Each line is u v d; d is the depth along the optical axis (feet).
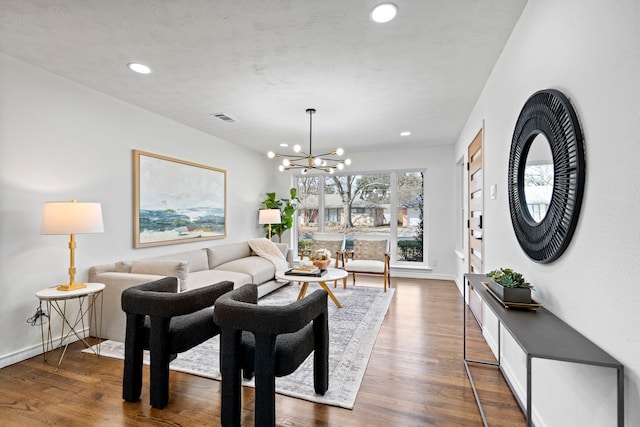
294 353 5.60
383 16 6.27
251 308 5.38
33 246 8.45
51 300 7.93
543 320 4.64
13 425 5.62
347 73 8.81
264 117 12.76
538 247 5.29
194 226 14.34
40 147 8.62
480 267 10.48
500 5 5.98
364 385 6.98
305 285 13.10
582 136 4.11
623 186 3.32
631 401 3.20
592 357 3.48
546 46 5.14
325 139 16.62
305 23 6.52
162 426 5.62
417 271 18.71
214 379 7.24
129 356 6.32
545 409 5.30
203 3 5.89
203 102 11.10
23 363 7.97
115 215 10.76
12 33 6.90
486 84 9.39
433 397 6.53
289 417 5.90
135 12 6.17
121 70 8.69
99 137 10.21
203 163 15.08
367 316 11.51
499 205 7.93
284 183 21.53
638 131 3.11
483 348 8.88
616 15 3.42
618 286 3.40
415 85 9.60
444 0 5.81
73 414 5.95
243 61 8.14
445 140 16.84
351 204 20.53
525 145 5.84
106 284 9.37
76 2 5.87
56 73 8.91
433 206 18.47
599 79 3.73
